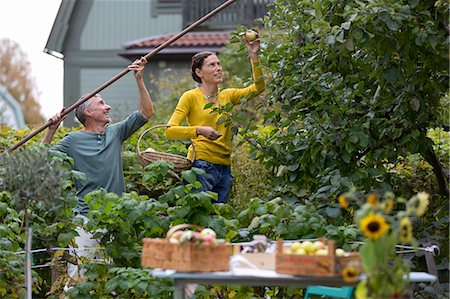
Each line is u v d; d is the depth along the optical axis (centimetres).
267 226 643
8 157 588
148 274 635
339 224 682
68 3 2394
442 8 632
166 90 1905
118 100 2377
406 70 650
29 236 571
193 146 753
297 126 714
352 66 694
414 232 699
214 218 672
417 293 650
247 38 741
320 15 654
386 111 691
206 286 666
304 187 732
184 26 2286
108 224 670
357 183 688
